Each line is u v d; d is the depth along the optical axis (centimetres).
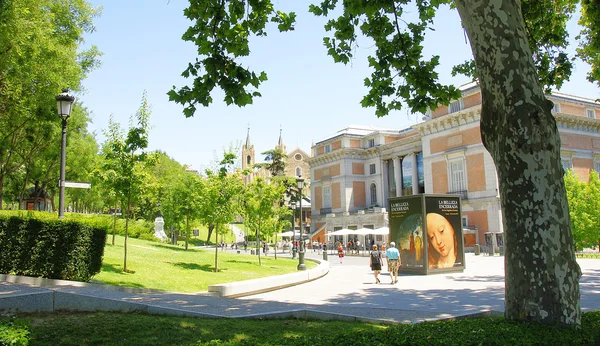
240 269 2173
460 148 4428
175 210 4406
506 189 598
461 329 558
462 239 2317
